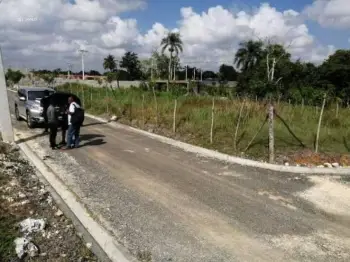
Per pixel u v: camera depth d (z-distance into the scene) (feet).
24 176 27.66
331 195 24.36
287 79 132.05
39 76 213.46
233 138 41.29
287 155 34.24
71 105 37.47
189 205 22.07
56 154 35.19
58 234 17.65
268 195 24.14
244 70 211.00
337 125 47.42
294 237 18.06
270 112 32.68
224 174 28.99
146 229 18.60
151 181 26.84
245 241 17.53
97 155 35.04
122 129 52.37
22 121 59.06
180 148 39.06
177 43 220.23
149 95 88.22
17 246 15.52
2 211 19.74
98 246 16.80
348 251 16.74
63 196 23.13
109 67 263.70
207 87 158.10
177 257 15.89
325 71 149.48
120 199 22.85
